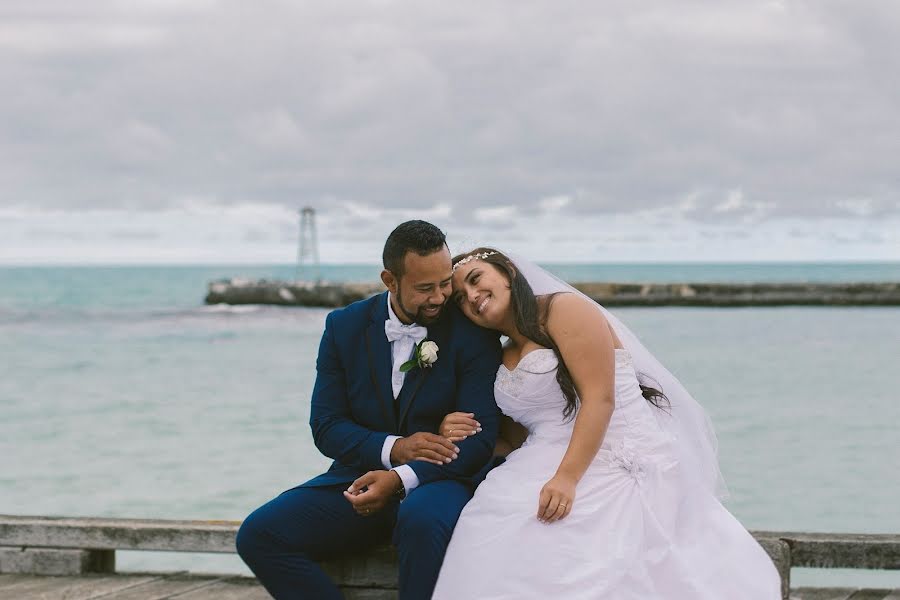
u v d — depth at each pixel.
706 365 18.70
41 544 3.87
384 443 3.01
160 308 49.97
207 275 150.50
